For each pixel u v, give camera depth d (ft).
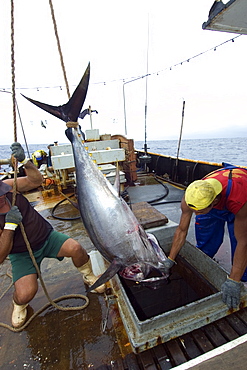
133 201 15.31
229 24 3.31
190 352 4.62
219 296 4.97
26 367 4.99
